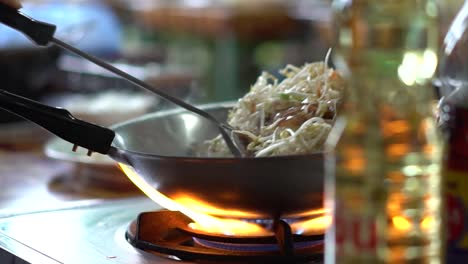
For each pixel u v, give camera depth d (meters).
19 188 1.79
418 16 0.84
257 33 5.41
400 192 0.84
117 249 1.27
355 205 0.85
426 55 0.85
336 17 0.86
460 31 1.05
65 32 3.35
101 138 1.23
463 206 0.92
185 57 5.61
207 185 1.17
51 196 1.72
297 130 1.29
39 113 1.22
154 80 3.22
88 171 1.81
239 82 5.50
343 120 0.86
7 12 1.36
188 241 1.31
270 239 1.24
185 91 3.27
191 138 1.45
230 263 1.21
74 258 1.23
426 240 0.85
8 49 3.32
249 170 1.14
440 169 0.86
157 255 1.25
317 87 1.38
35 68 3.38
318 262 1.20
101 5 5.28
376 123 0.84
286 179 1.14
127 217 1.43
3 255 1.29
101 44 4.45
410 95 0.84
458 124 0.92
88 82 3.43
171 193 1.21
